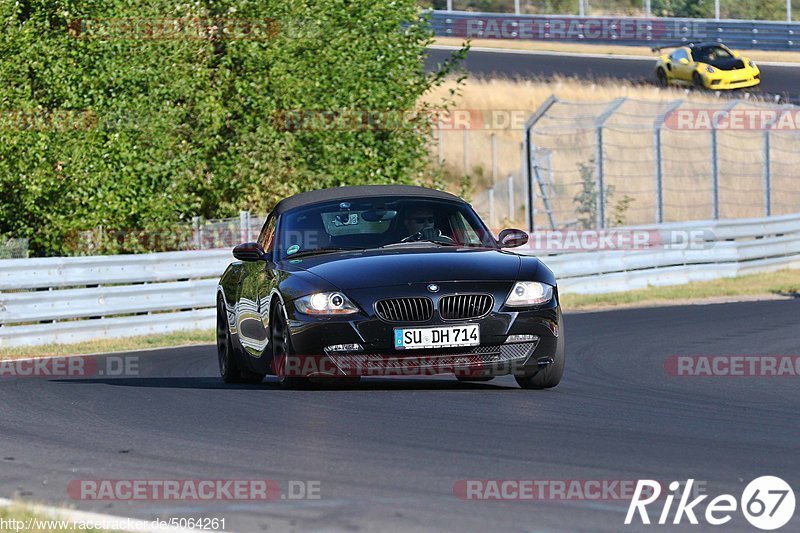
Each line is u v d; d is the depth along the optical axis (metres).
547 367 26.28
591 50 139.25
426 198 29.28
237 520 14.73
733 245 70.12
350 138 66.88
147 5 60.50
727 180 107.69
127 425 22.89
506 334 25.00
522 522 14.34
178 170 60.69
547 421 22.22
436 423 21.98
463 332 24.80
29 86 56.94
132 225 59.56
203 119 61.94
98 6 59.12
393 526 14.22
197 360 38.62
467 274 25.45
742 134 113.75
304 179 66.31
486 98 114.62
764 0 155.88
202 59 62.62
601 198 72.81
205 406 25.19
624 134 110.50
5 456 19.88
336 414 23.25
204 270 51.97
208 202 66.19
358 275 25.56
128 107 58.81
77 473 18.17
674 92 116.25
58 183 56.41
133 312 49.06
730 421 22.47
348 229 28.27
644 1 154.50
